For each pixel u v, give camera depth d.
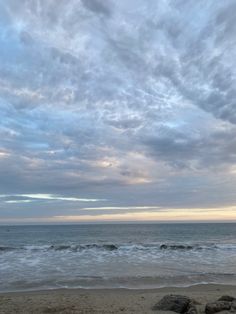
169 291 11.95
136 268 16.84
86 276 14.64
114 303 9.87
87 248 26.59
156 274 15.11
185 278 14.26
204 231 63.00
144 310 8.84
